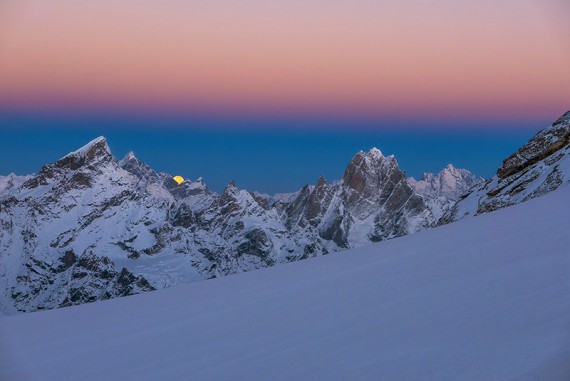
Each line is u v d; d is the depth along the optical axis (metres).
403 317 11.86
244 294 18.72
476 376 8.00
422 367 8.86
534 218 20.11
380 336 11.02
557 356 7.76
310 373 9.95
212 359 12.19
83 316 19.50
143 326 16.44
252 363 11.28
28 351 15.12
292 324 13.56
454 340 9.65
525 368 7.77
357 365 9.75
